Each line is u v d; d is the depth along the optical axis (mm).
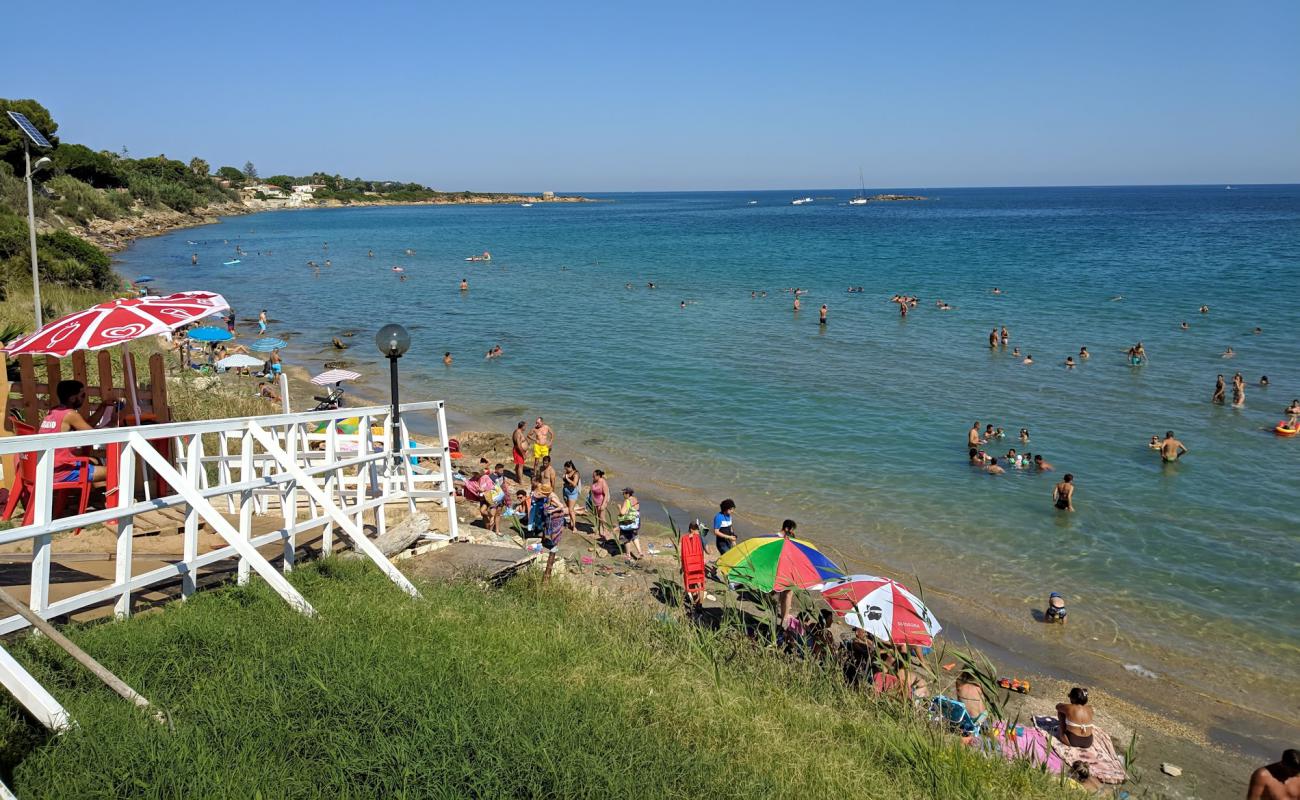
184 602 6805
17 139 85375
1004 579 14961
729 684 7504
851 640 10578
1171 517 17453
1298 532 16547
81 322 8602
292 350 37906
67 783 4145
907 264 68750
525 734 5180
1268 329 37062
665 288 57062
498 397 28844
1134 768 9992
